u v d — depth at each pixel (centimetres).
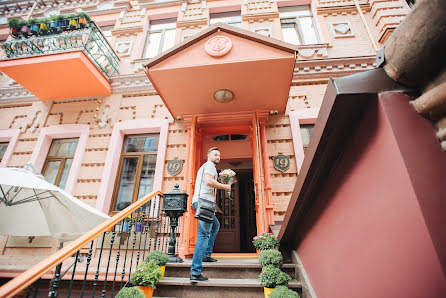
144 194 514
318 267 231
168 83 402
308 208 249
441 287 101
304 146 509
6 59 515
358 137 155
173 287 277
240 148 525
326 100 150
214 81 398
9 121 619
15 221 347
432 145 116
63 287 381
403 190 117
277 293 228
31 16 788
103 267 416
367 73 137
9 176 281
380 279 139
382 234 136
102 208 479
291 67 370
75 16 554
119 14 761
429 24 96
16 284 130
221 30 388
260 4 696
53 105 621
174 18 748
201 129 518
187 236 399
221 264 313
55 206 364
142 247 440
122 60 661
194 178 458
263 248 319
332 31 616
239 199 730
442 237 102
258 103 455
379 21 595
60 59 505
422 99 118
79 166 531
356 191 161
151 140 566
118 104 594
